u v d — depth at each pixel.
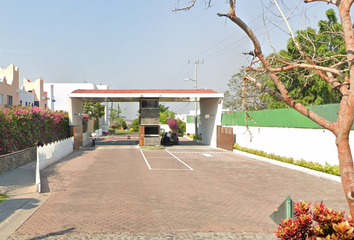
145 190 12.66
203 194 12.06
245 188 13.36
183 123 70.31
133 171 18.08
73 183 14.06
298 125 20.92
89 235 7.36
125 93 37.97
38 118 25.42
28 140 23.19
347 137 4.03
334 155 17.25
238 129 33.19
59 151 24.27
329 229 4.63
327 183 14.68
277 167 20.36
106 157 25.98
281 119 23.28
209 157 26.75
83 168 19.08
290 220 4.81
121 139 56.00
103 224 8.20
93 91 39.78
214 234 7.59
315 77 22.67
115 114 114.50
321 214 4.81
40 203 10.35
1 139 18.38
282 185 14.12
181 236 7.41
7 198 10.95
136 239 7.14
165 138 41.94
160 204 10.40
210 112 42.00
